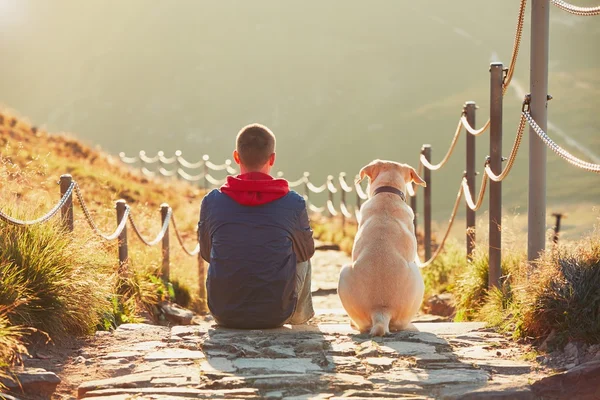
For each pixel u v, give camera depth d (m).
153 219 10.88
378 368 3.92
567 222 53.19
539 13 5.43
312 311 5.40
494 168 6.35
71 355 4.44
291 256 4.86
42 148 17.50
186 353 4.28
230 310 4.81
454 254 9.52
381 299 5.01
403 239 5.27
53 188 12.37
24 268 4.72
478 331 5.04
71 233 5.59
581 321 4.36
